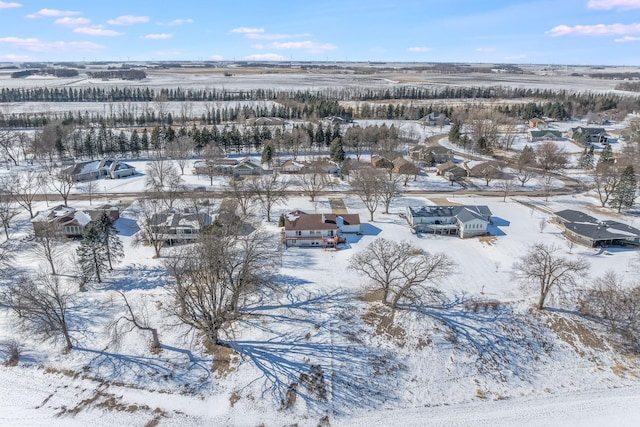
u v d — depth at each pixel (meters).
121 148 129.50
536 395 43.31
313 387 43.66
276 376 44.78
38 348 48.06
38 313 47.66
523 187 105.44
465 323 52.25
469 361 47.28
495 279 61.25
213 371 45.44
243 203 84.81
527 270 58.78
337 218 76.75
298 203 91.69
